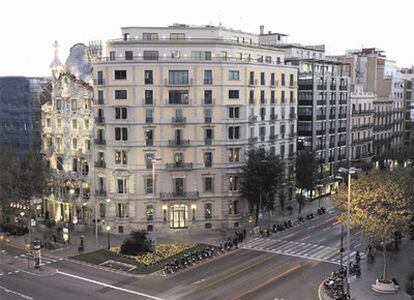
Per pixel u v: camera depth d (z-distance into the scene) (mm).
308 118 127938
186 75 95750
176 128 96375
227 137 99000
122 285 69312
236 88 99125
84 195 102438
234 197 100500
